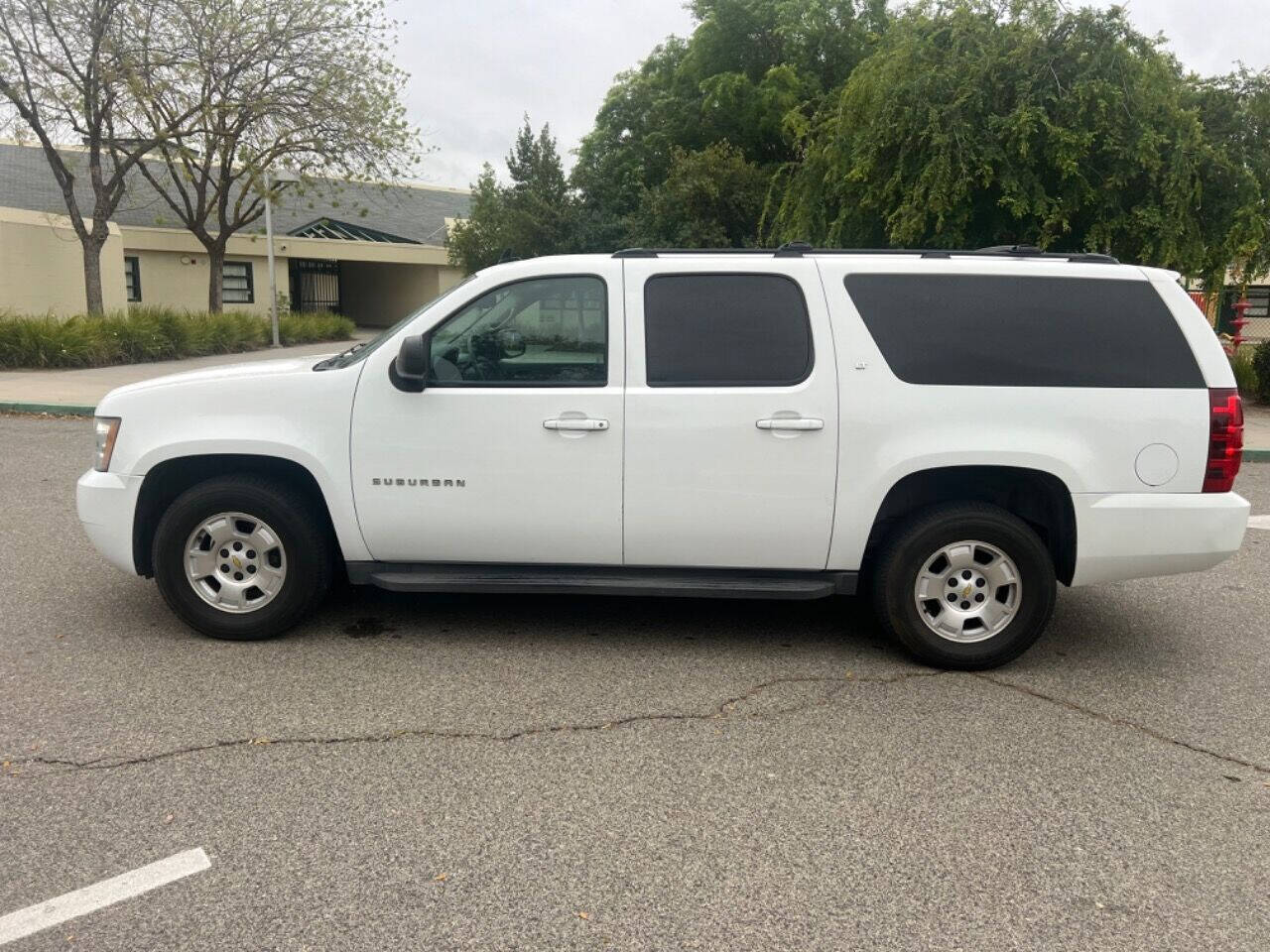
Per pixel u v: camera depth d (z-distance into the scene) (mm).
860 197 14914
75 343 19047
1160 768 3973
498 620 5645
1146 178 13414
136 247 31312
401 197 41281
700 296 4902
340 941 2809
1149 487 4801
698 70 33219
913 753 4055
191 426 4988
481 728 4203
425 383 4902
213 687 4574
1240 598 6426
